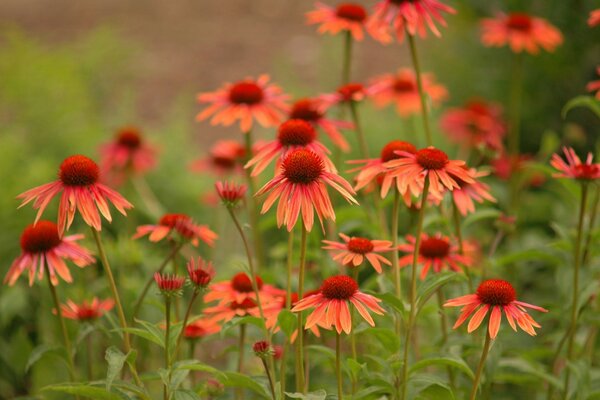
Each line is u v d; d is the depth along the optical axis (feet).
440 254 15.34
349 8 19.79
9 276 13.96
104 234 25.95
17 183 25.09
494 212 16.92
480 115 27.45
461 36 33.99
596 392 15.48
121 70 38.22
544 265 22.89
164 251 24.50
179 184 29.14
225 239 27.04
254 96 18.02
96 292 20.63
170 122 33.99
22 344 20.49
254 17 59.11
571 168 14.38
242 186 13.02
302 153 12.08
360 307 12.06
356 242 13.51
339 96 18.24
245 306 14.53
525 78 31.86
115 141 25.38
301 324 12.55
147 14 60.23
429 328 20.30
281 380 13.33
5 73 31.42
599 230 16.29
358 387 15.33
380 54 51.42
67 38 54.19
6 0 63.26
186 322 12.75
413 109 23.09
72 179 12.55
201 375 19.83
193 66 49.55
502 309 12.22
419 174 12.60
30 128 30.14
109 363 11.76
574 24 30.01
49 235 13.87
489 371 14.85
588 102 17.17
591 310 17.16
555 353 15.85
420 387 13.37
